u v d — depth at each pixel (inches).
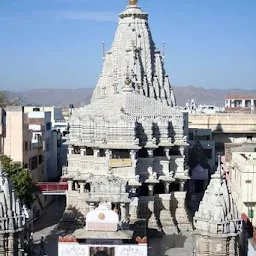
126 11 4466.0
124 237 2016.5
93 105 3740.2
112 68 4453.7
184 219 3462.1
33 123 4429.1
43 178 4416.8
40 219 3693.4
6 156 3336.6
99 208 2043.6
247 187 2753.4
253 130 5999.0
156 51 4505.4
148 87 4340.6
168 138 3467.0
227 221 1962.4
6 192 1985.7
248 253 2268.7
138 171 3346.5
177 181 3506.4
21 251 1994.3
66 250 2020.2
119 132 3294.8
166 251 2933.1
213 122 6043.3
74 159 3459.6
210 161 5113.2
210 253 1971.0
